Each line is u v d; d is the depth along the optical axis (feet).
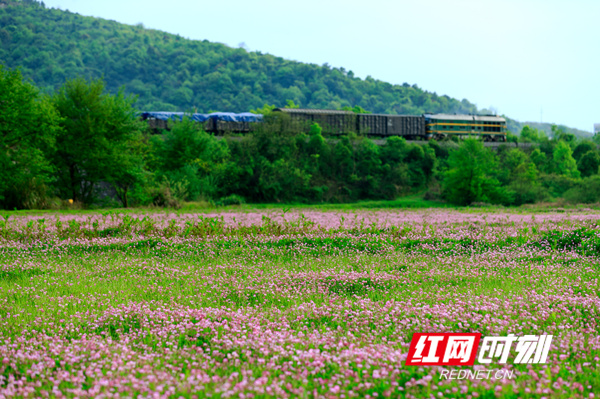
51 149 128.67
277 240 53.52
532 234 55.01
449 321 23.71
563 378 17.25
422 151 262.06
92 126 131.95
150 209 116.57
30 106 117.70
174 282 34.71
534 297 27.43
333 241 53.11
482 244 50.96
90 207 122.21
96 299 29.55
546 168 263.49
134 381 16.61
